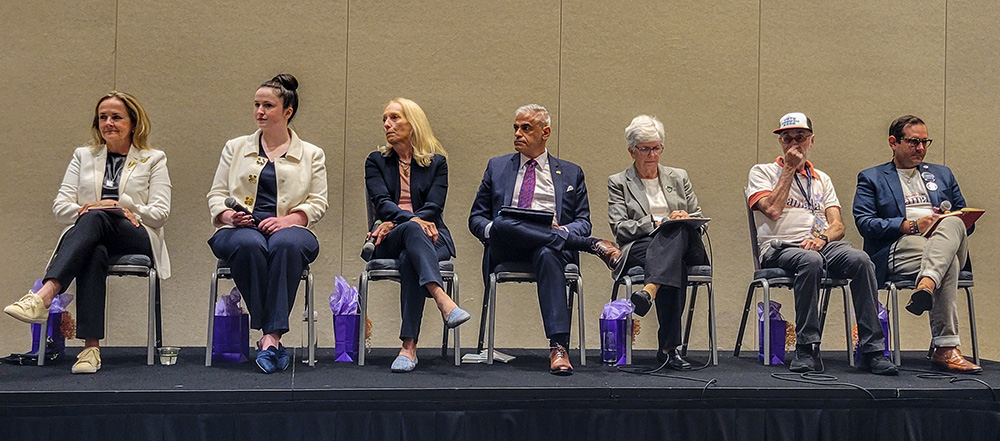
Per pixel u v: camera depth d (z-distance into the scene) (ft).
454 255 10.98
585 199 11.41
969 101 14.84
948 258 10.55
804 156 11.43
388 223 10.40
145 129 10.93
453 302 10.16
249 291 9.96
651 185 11.59
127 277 13.48
